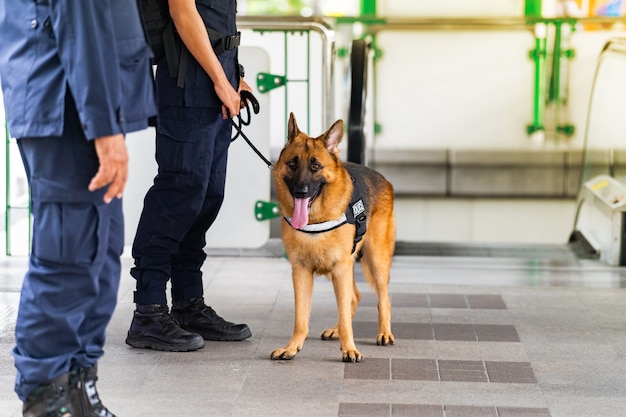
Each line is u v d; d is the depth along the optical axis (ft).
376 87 32.65
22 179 21.75
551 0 31.58
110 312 10.19
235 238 20.38
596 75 28.53
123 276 19.33
